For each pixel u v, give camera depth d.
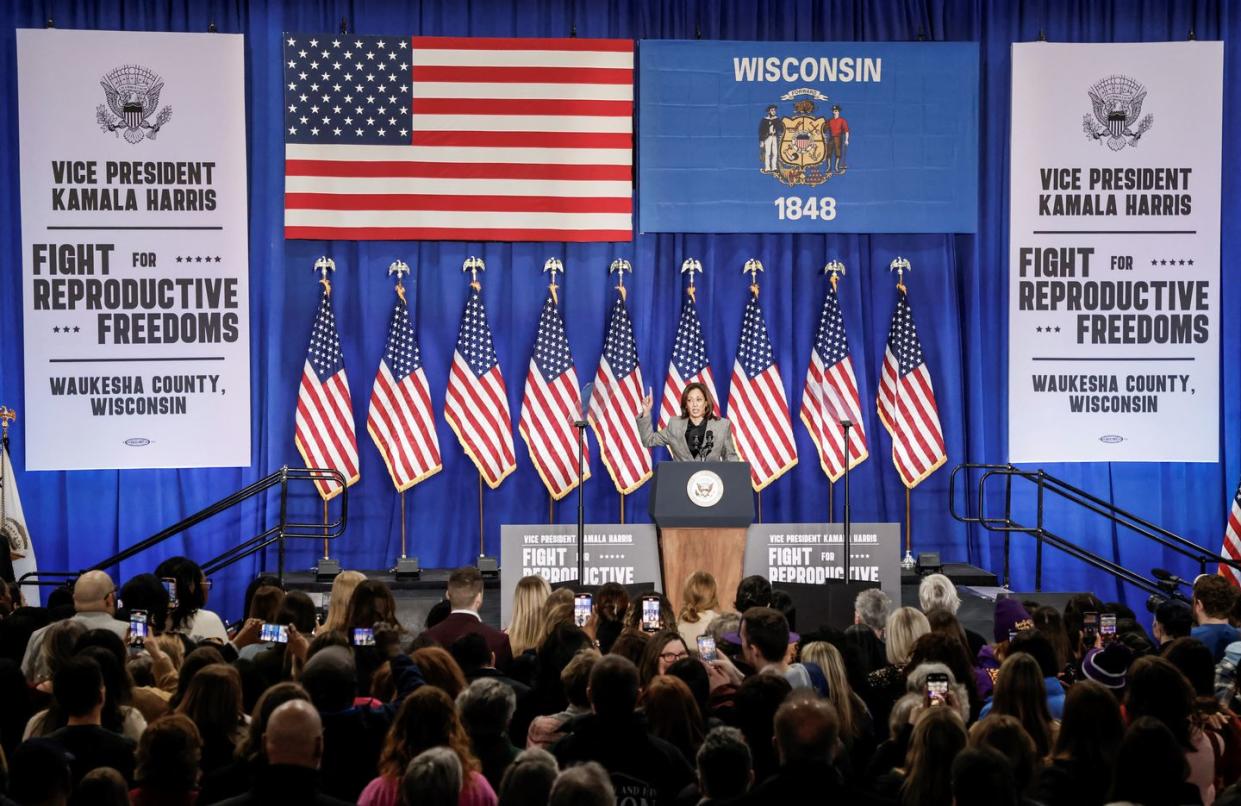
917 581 19.94
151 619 11.00
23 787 6.12
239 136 20.11
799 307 21.17
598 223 20.34
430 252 20.77
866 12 20.94
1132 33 21.14
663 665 9.20
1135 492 21.42
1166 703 7.50
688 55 20.41
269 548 20.48
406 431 20.30
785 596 12.43
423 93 20.14
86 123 19.83
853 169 20.62
